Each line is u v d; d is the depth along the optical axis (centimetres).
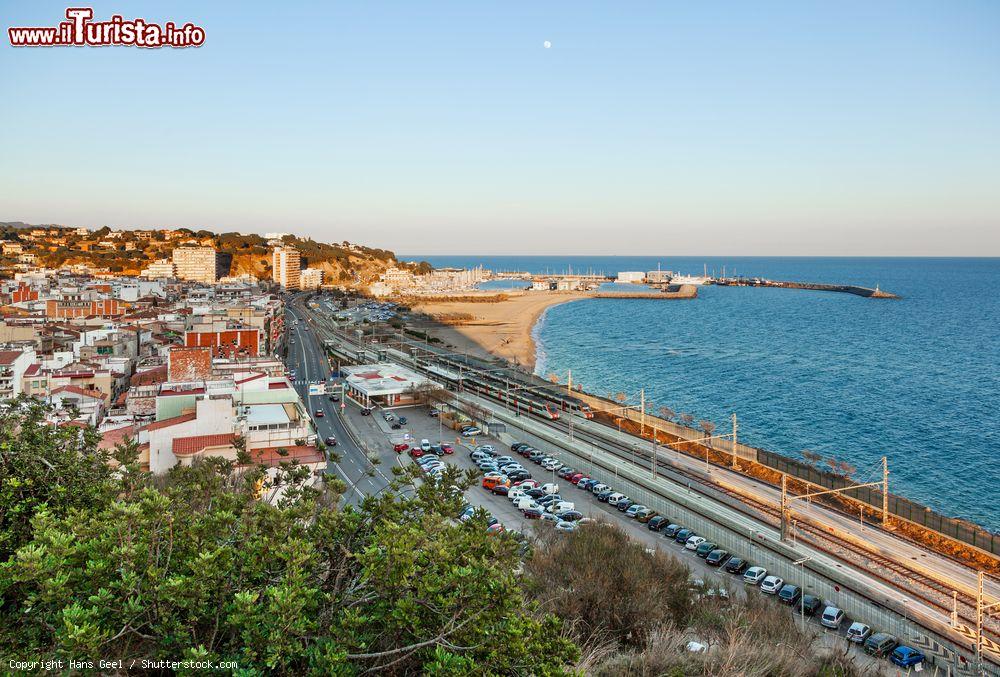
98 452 2917
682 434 10581
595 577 3628
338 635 1620
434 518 2009
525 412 11619
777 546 6156
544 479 8306
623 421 11662
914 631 4762
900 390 15225
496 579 1780
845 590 5441
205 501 2695
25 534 2139
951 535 6644
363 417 11069
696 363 19100
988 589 5703
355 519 2078
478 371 15038
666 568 4403
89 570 1584
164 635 1608
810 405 13925
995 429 12000
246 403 7956
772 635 3547
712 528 6531
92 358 11431
